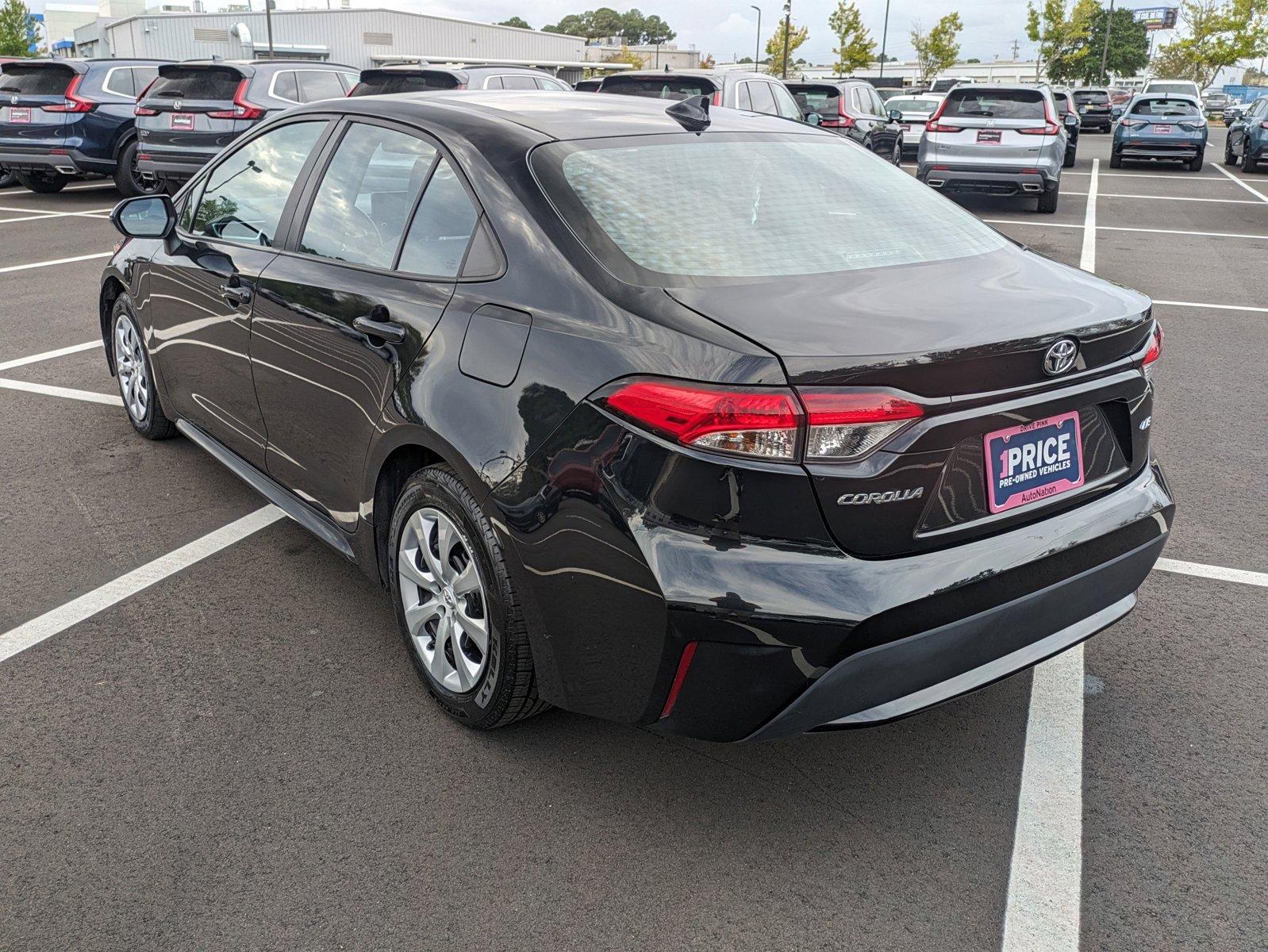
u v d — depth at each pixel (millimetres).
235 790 2590
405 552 2883
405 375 2711
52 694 2980
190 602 3516
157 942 2123
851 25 60812
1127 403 2576
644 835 2467
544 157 2713
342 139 3309
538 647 2457
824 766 2744
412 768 2689
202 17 55062
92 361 6367
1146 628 3453
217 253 3746
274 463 3627
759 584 2084
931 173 13547
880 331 2176
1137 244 11305
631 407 2162
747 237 2607
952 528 2242
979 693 3088
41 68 14234
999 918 2234
